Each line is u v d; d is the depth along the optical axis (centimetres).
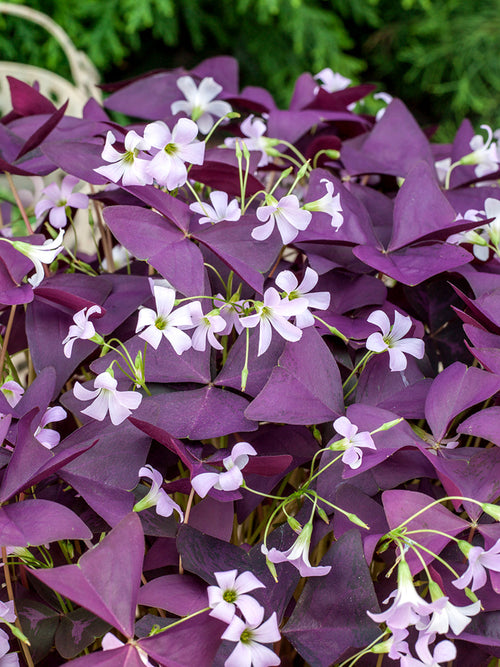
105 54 190
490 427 38
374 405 40
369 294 43
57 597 40
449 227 41
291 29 192
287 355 39
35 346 42
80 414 41
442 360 46
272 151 49
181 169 38
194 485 36
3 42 175
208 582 36
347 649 36
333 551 36
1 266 40
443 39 210
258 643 34
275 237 40
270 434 41
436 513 37
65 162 42
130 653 33
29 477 36
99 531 39
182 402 39
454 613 35
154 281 42
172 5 186
